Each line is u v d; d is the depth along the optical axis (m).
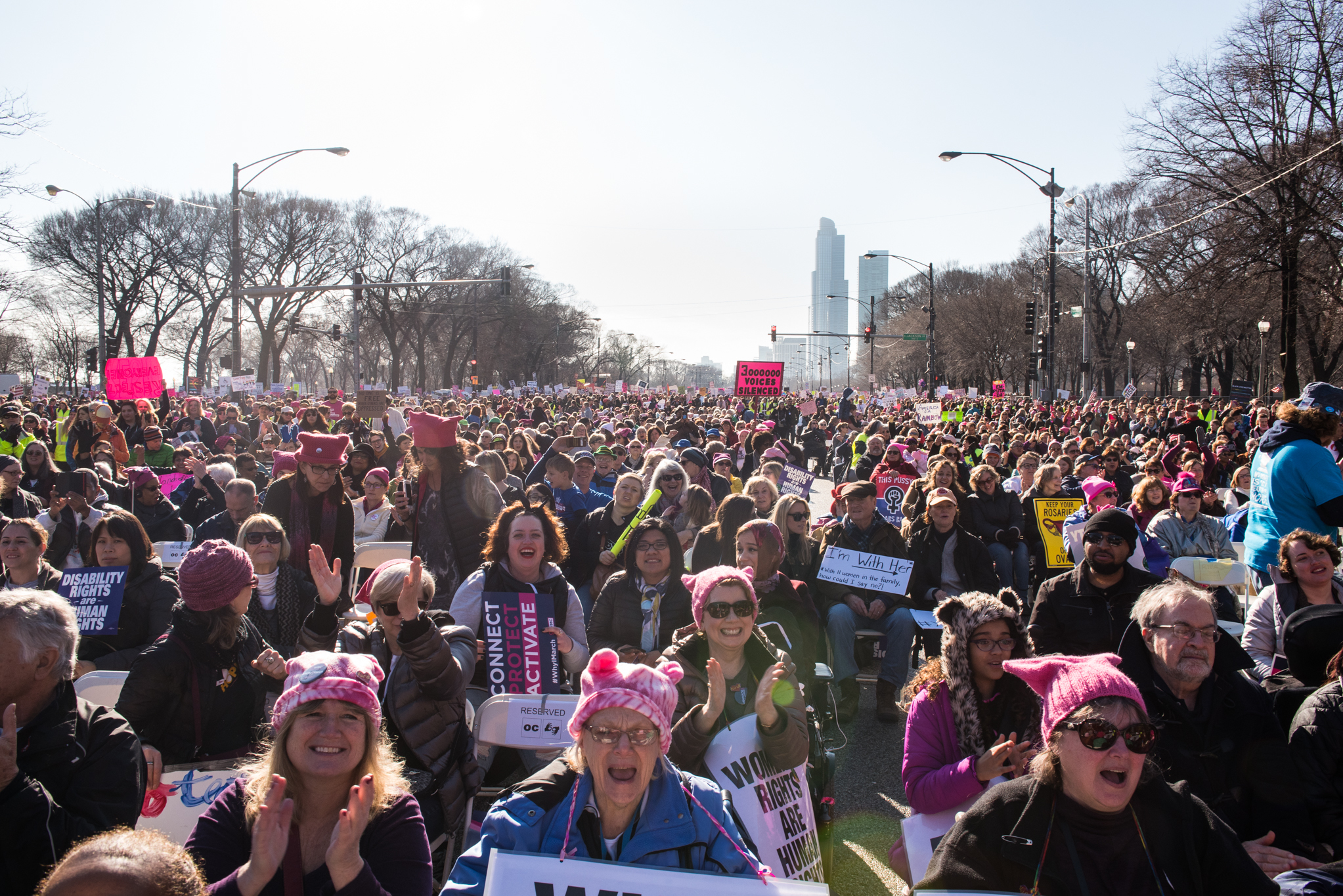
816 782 4.29
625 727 2.81
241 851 2.84
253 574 4.14
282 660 4.00
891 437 20.80
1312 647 4.27
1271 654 5.15
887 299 109.62
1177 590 3.77
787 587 5.85
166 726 3.96
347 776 2.79
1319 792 3.62
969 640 3.94
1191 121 31.44
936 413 29.67
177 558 8.17
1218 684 3.77
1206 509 10.12
